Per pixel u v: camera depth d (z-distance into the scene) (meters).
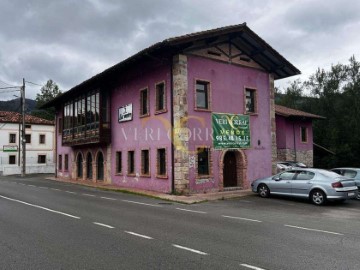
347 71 46.09
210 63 17.86
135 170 19.80
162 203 13.70
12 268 5.38
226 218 10.17
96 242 6.97
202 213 11.14
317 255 6.21
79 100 25.19
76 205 12.65
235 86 18.88
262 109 20.14
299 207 12.86
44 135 49.66
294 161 28.41
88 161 26.28
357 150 37.56
